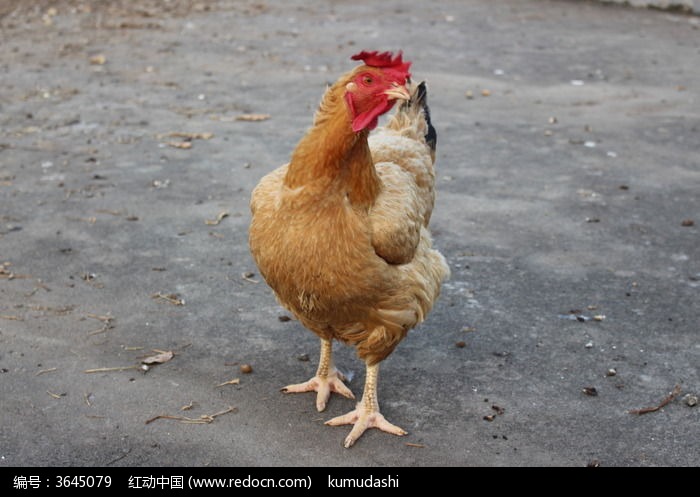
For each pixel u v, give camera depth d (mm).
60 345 1670
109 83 2996
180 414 1543
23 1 4258
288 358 1662
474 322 1744
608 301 1805
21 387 1577
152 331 1712
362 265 1409
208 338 1700
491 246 1983
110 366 1629
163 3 4398
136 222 2047
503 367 1640
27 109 2682
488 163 2369
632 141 2539
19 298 1781
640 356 1663
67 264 1888
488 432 1517
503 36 3844
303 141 1396
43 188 2174
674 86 3113
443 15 4258
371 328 1474
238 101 2844
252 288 1836
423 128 1649
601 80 3186
